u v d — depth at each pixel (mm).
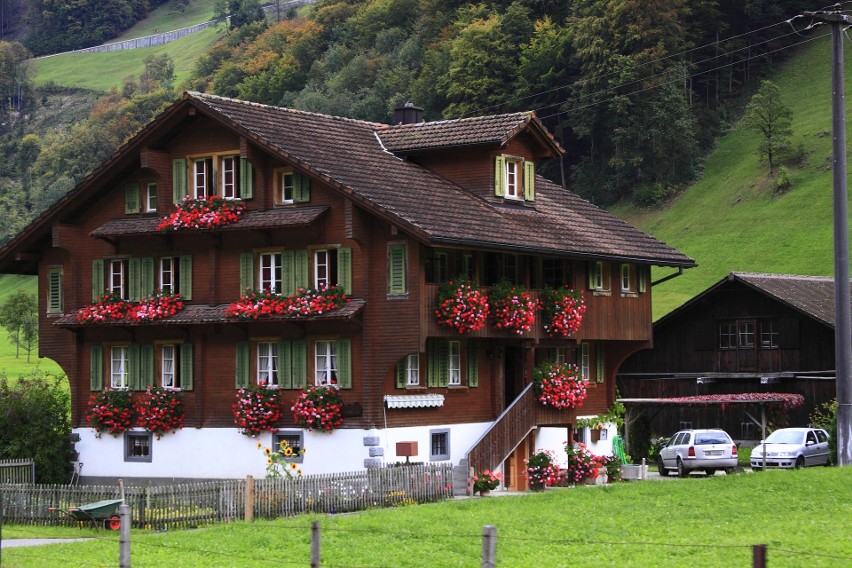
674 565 22766
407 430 39531
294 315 38688
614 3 126875
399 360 38375
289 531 27688
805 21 141375
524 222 43438
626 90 124375
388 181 40906
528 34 131500
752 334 63250
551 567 22812
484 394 42875
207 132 41781
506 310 40594
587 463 43531
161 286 42875
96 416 43000
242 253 41000
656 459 55469
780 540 25234
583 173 128125
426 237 36875
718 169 123750
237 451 40844
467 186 44250
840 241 36250
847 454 36406
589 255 43781
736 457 49656
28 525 32812
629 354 48719
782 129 120688
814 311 60344
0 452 42281
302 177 39906
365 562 23688
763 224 108062
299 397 39094
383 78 140625
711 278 100500
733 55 139625
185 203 40906
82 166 182875
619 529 27391
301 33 172000
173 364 42656
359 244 38625
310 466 39281
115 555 24875
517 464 43750
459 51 127688
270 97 159375
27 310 106125
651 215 119875
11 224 174125
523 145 45531
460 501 33844
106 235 42250
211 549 25609
